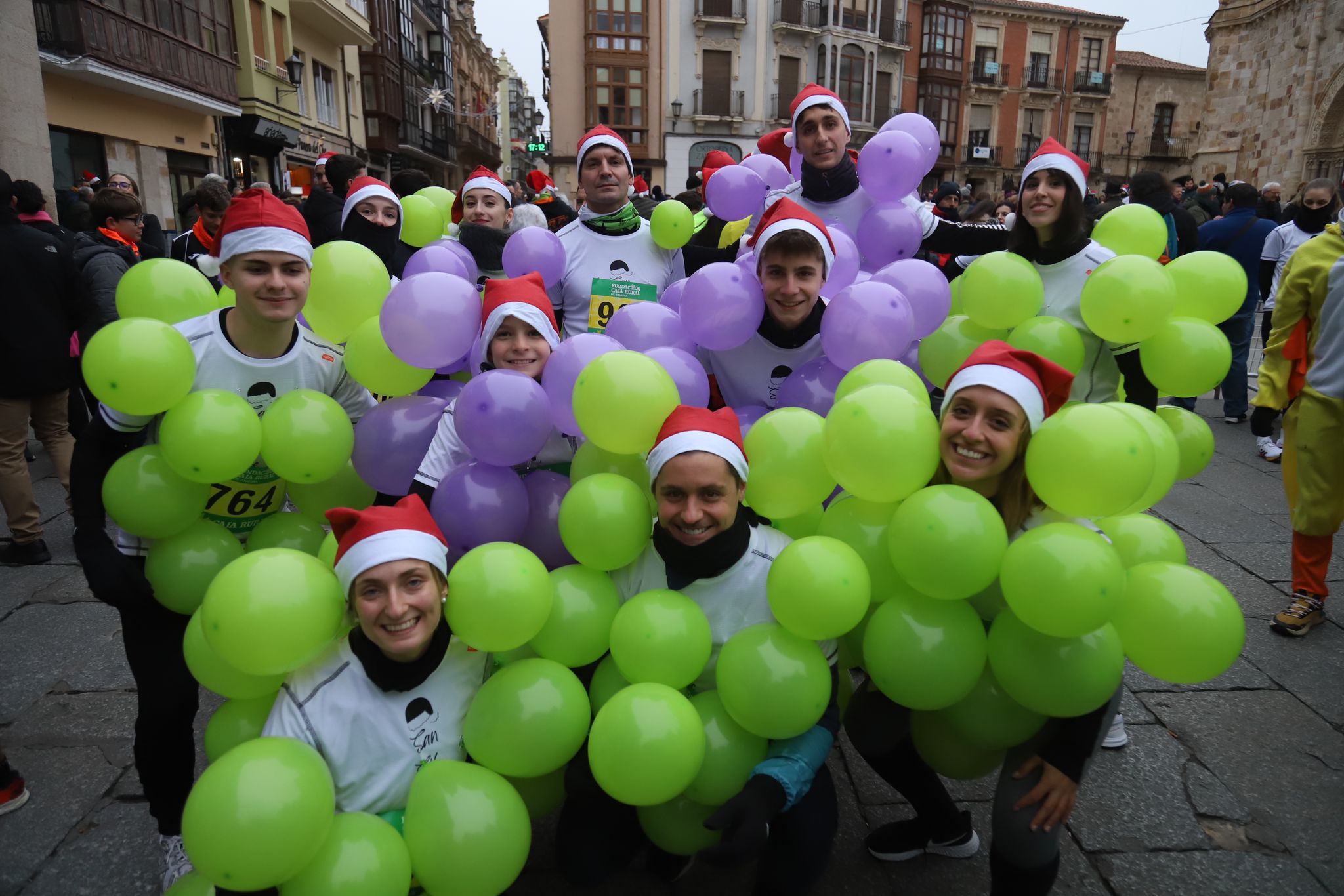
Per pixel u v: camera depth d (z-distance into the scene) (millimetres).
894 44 32688
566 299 3299
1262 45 22141
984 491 1808
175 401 1959
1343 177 20141
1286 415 3498
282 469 2088
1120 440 1569
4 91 7289
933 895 2168
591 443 2188
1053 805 1675
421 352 2225
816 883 2199
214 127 16328
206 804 1396
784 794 1665
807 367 2473
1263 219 6492
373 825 1565
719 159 4852
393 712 1713
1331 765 2654
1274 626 3438
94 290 5035
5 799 2432
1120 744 2748
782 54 29531
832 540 1765
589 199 3293
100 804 2486
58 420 4559
